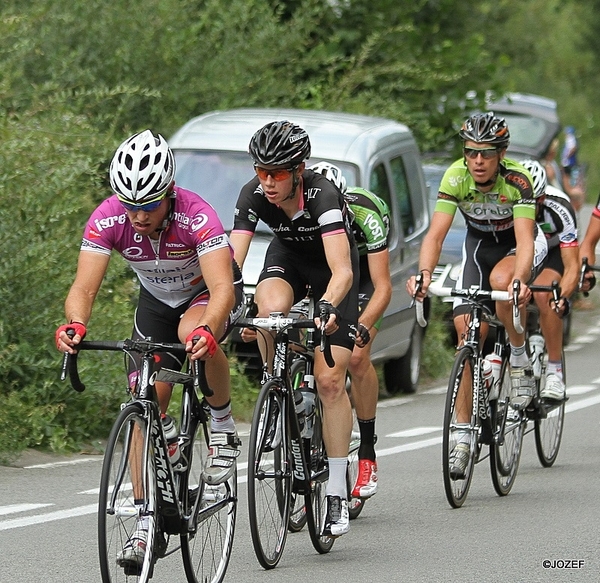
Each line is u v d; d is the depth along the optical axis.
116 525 13.54
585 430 29.02
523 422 22.81
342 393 17.14
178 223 14.53
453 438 20.53
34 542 17.42
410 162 34.59
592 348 45.84
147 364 13.92
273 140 16.28
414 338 34.69
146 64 40.16
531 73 142.12
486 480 23.52
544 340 24.33
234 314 15.57
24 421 24.50
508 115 66.19
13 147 26.98
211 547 15.48
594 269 24.67
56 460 24.19
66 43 39.00
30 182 27.11
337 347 17.05
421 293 20.80
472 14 60.84
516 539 18.25
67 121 30.83
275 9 50.75
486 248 22.89
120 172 13.71
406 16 52.22
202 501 15.17
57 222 27.81
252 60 43.81
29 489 21.19
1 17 34.97
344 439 17.17
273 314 16.03
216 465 15.43
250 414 28.86
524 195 21.45
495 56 82.94
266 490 16.47
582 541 18.09
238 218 17.66
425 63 50.91
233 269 15.79
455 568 16.55
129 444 13.62
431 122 50.78
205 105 42.19
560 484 22.95
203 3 46.72
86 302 14.40
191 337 13.60
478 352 20.98
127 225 14.62
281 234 17.61
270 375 16.59
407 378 34.41
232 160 31.12
